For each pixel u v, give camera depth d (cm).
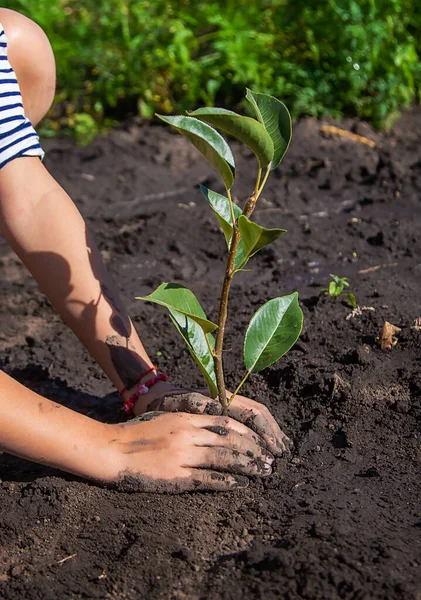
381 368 136
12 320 169
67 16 280
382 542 112
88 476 120
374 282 163
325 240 182
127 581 112
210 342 124
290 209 196
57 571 115
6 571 116
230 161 111
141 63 265
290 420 133
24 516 122
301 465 126
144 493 122
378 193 200
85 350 158
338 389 133
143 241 189
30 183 128
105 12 275
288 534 114
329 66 251
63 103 272
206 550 115
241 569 112
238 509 120
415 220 187
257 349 123
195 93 262
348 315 150
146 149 240
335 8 245
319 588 107
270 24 269
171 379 144
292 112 245
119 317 130
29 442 117
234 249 114
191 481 121
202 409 125
